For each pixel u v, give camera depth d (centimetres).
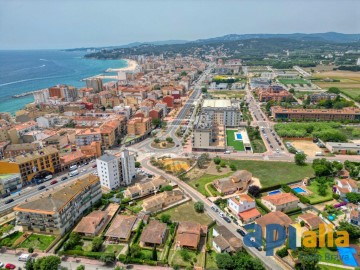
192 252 12862
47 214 13650
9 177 18675
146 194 17962
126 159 19162
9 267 12031
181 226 14138
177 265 11838
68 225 14538
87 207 16300
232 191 18125
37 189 18988
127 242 13562
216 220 15325
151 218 15462
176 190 17675
